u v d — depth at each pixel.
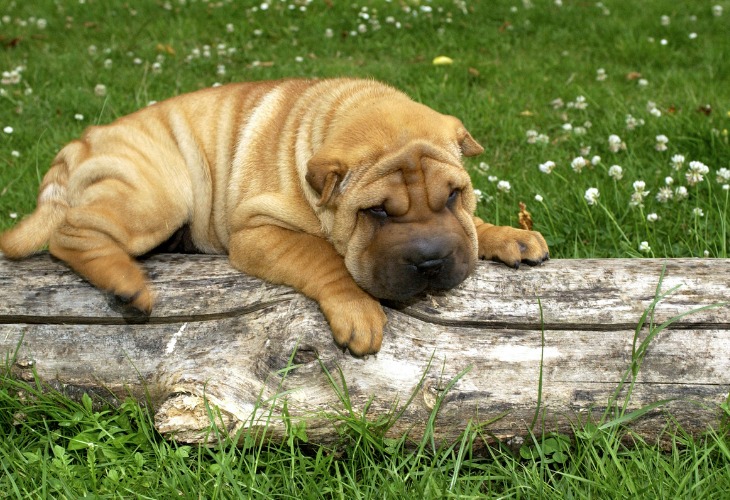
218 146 1.85
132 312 1.72
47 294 1.74
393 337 1.69
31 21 3.55
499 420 1.67
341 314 1.67
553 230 2.05
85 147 1.85
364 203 1.70
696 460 1.63
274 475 1.65
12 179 2.22
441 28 3.50
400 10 3.69
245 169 1.81
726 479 1.63
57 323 1.73
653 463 1.66
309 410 1.67
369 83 1.86
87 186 1.81
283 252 1.74
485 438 1.68
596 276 1.73
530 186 2.16
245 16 3.63
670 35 3.37
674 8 3.72
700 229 2.02
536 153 2.32
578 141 2.34
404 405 1.67
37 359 1.72
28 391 1.72
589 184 2.15
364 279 1.70
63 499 1.62
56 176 1.85
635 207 2.06
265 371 1.67
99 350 1.72
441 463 1.66
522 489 1.65
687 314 1.69
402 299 1.69
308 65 3.11
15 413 1.71
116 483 1.64
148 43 3.31
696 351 1.68
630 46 3.21
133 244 1.77
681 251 1.98
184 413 1.65
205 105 1.88
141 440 1.68
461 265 1.69
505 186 2.08
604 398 1.67
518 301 1.71
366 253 1.70
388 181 1.69
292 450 1.64
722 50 3.14
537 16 3.67
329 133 1.76
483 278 1.73
